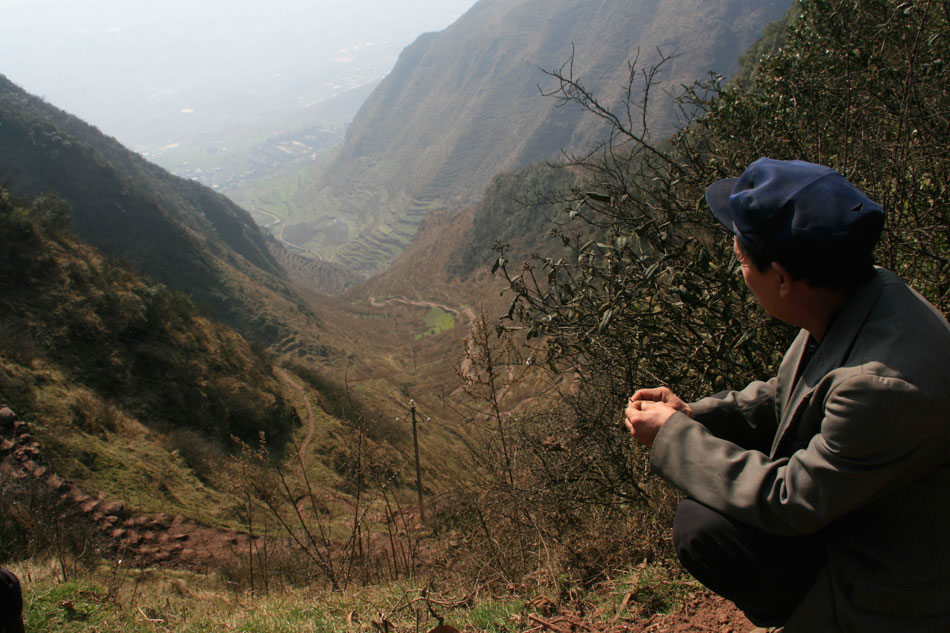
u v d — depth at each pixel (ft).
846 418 3.37
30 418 51.62
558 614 8.41
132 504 44.91
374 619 9.11
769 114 11.12
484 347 11.42
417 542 15.64
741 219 3.95
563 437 11.84
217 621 11.55
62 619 12.23
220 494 52.95
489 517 13.64
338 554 15.96
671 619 7.19
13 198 93.25
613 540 10.35
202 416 76.38
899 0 11.01
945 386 3.25
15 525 21.68
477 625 8.46
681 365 10.27
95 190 292.81
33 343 67.77
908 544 3.54
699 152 11.27
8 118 293.02
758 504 3.78
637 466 12.08
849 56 10.57
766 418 4.88
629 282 8.96
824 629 3.85
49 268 83.66
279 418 87.51
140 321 85.76
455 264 447.01
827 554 3.95
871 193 9.36
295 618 10.55
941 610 3.42
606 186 9.63
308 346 273.54
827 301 3.85
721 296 7.93
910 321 3.47
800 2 15.35
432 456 79.56
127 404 68.39
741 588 4.19
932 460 3.35
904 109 9.01
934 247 8.71
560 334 9.73
